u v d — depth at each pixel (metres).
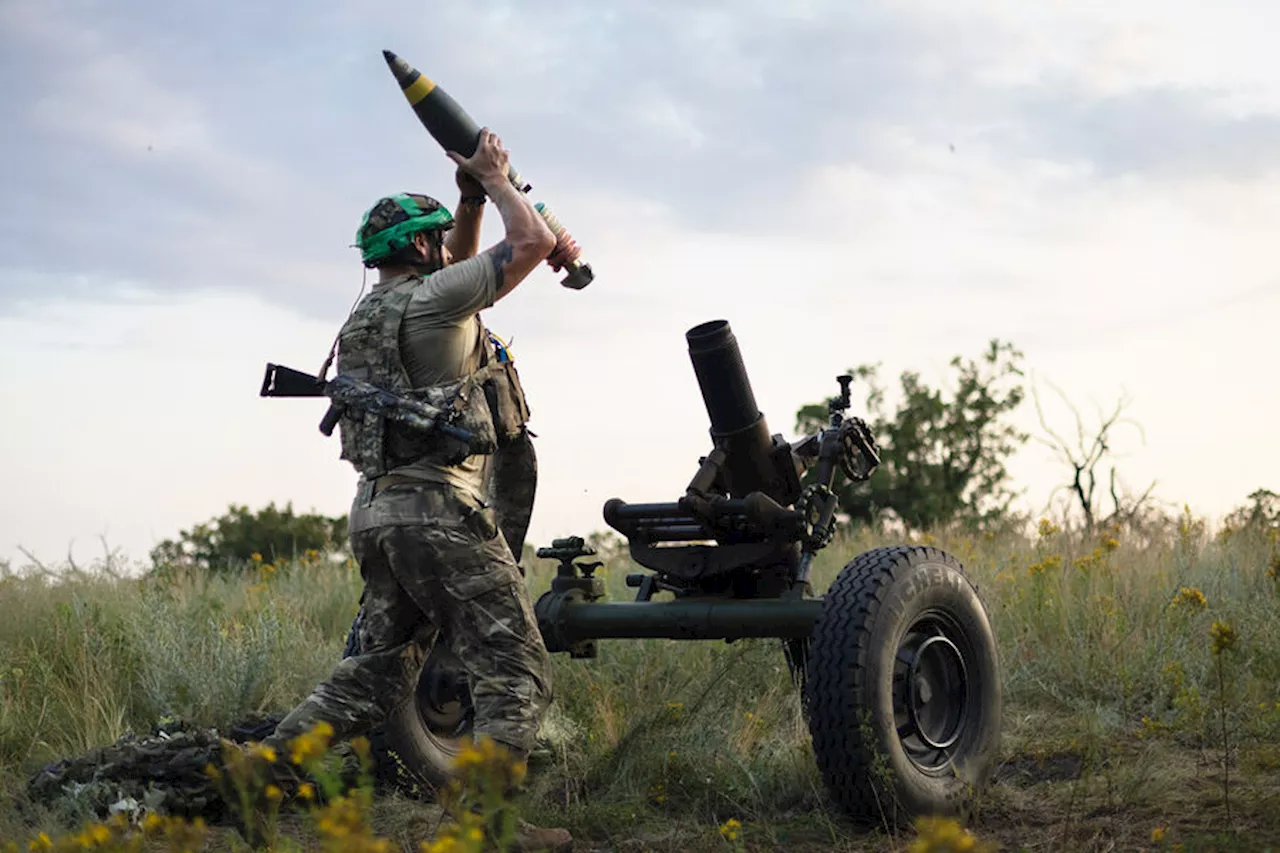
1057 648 6.63
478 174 4.01
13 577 7.86
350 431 3.93
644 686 6.00
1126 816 4.17
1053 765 4.99
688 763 4.70
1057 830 4.08
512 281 3.90
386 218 4.04
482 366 4.04
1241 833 3.84
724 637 4.52
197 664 6.06
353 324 3.96
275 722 5.16
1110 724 5.47
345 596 8.48
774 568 4.73
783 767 4.75
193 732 4.90
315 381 4.15
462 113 4.04
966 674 4.49
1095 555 8.00
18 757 5.25
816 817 4.25
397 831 4.17
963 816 4.22
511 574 3.92
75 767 4.50
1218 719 5.28
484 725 3.82
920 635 4.41
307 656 6.62
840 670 4.04
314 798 4.37
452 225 4.30
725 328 4.54
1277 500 9.95
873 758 4.00
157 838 4.07
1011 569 8.35
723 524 4.63
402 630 4.08
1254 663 6.13
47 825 4.05
